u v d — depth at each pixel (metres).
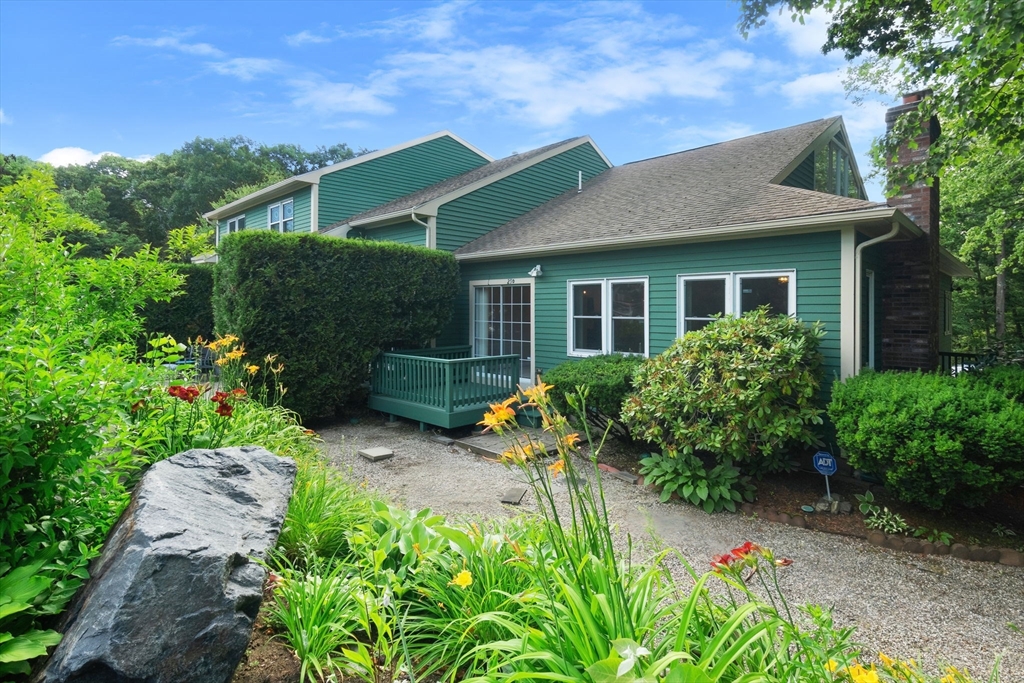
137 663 1.73
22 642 1.68
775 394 5.39
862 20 7.46
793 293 6.62
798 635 1.79
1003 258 17.30
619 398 6.61
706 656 1.54
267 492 2.75
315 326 8.28
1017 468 4.34
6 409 1.99
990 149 9.13
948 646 3.18
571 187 13.92
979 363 9.50
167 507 2.16
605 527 2.09
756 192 8.02
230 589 1.98
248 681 2.06
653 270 8.00
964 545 4.50
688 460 5.82
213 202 34.25
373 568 2.66
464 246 11.30
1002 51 4.59
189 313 13.56
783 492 5.74
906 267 7.61
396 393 8.98
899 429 4.59
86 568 2.10
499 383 8.62
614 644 1.44
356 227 12.69
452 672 2.08
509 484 5.95
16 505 2.06
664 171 11.72
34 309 3.46
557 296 9.35
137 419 3.29
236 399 5.04
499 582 2.40
